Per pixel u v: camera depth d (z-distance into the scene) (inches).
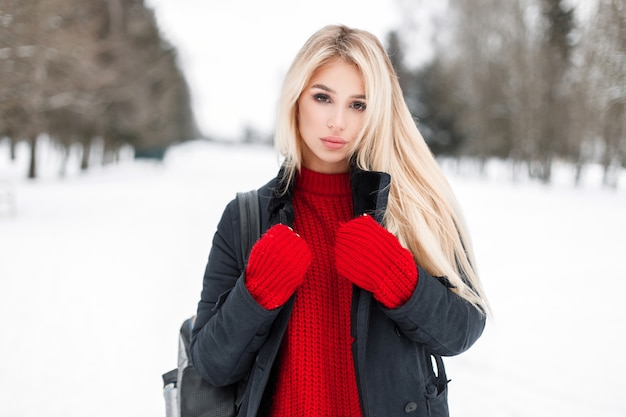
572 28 970.7
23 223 411.5
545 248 324.5
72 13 577.0
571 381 135.9
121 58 880.9
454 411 121.5
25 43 456.1
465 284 49.3
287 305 45.2
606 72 724.7
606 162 964.0
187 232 362.9
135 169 1309.1
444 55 1353.3
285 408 48.0
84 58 614.2
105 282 228.1
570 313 191.0
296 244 42.4
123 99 926.4
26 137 602.5
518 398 127.4
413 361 46.4
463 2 1170.0
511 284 233.9
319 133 48.1
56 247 311.7
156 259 274.2
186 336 57.1
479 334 48.4
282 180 50.8
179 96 1786.4
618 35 685.3
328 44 46.8
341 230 42.8
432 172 51.9
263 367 45.1
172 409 51.7
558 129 1011.9
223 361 45.0
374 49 47.1
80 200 587.2
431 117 1381.6
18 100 486.6
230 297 44.1
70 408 122.1
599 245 335.3
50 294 210.1
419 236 49.1
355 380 47.7
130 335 165.9
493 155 1325.0
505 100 1099.3
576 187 1000.9
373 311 46.0
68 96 621.9
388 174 46.6
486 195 774.5
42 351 153.6
